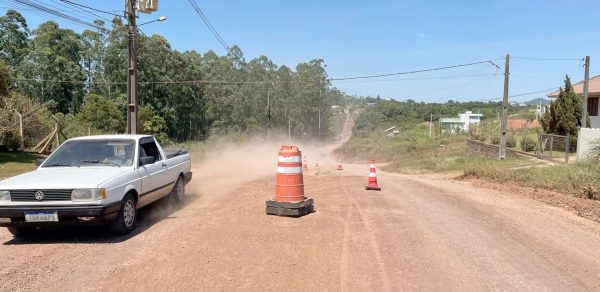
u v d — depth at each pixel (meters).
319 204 9.41
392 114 121.81
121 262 5.58
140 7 18.61
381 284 4.89
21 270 5.31
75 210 6.45
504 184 15.28
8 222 6.55
